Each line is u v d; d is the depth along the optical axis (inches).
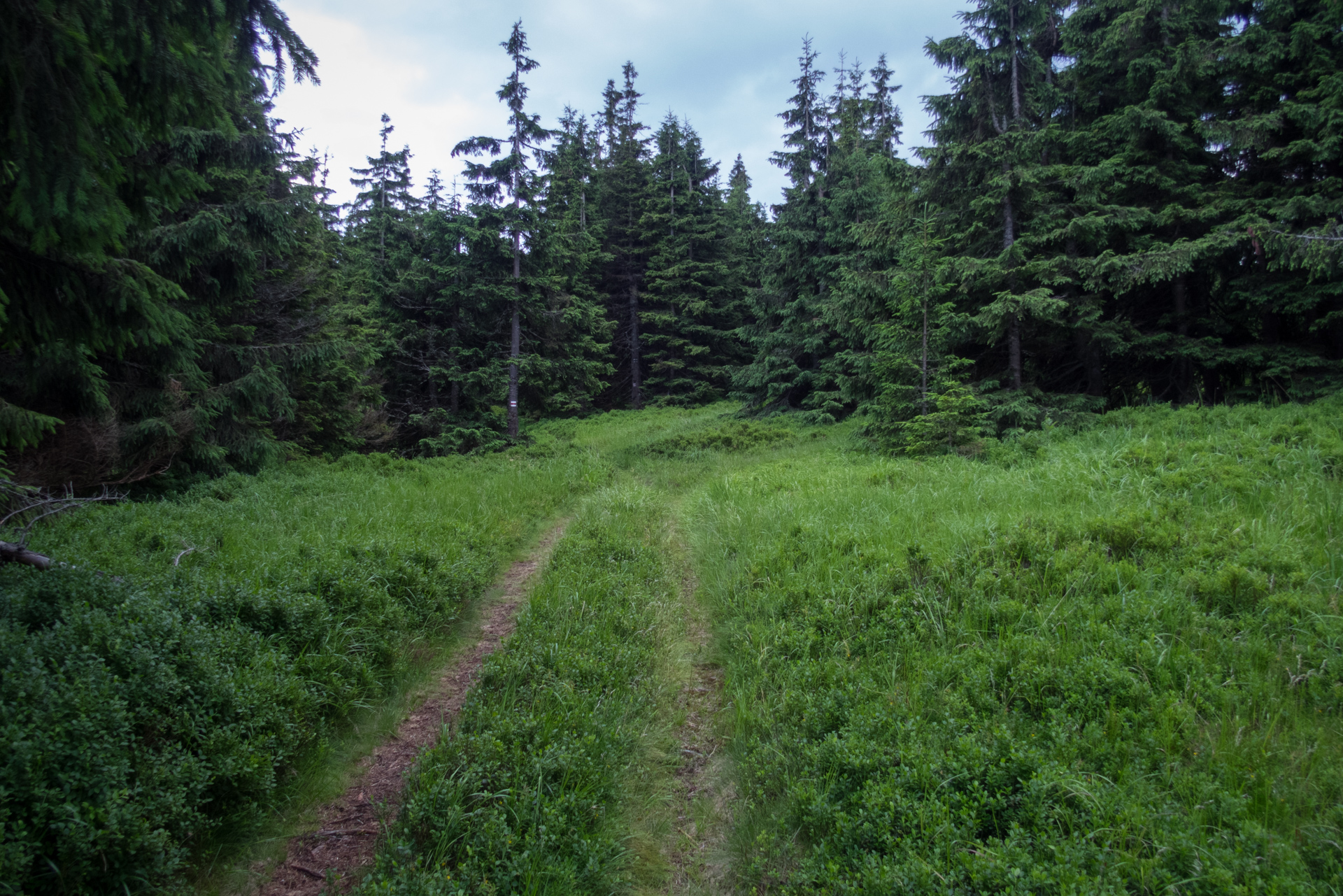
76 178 159.6
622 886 131.7
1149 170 540.1
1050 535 252.2
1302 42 505.0
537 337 1031.6
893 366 567.8
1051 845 112.7
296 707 165.0
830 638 212.4
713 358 1496.1
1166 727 144.0
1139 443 389.4
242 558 263.0
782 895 120.5
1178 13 554.9
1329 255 437.7
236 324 589.9
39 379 278.7
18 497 286.4
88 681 131.4
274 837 141.9
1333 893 101.6
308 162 690.2
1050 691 167.0
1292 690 157.0
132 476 432.1
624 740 172.2
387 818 147.1
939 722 158.7
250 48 180.7
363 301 1061.8
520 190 899.4
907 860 117.4
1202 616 187.6
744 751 171.2
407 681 213.3
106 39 156.1
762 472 538.3
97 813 110.7
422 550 288.4
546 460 729.6
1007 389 565.0
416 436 1013.2
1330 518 253.8
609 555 323.9
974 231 569.9
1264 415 430.3
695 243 1501.0
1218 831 115.5
